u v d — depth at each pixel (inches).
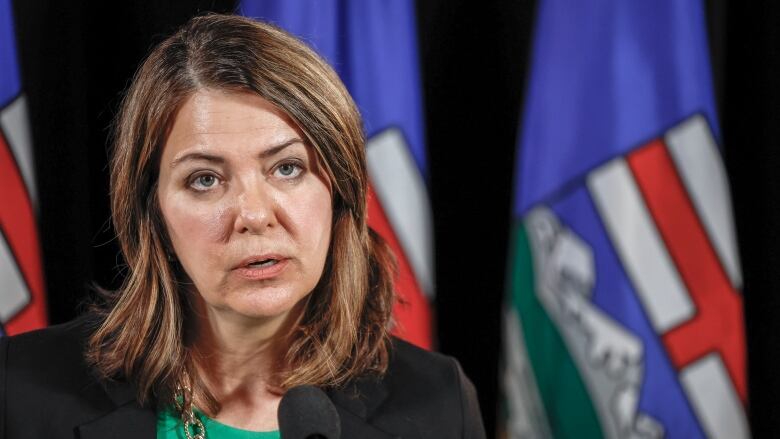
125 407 139.2
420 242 249.9
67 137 249.8
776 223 297.9
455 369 156.9
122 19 260.1
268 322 138.2
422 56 283.9
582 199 253.3
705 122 251.9
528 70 260.8
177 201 128.6
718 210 253.4
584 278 254.2
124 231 139.1
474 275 290.8
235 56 127.4
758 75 295.6
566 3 253.0
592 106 252.8
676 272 253.4
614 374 254.7
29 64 240.2
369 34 248.1
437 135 286.8
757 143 297.4
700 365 254.4
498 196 289.1
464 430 150.6
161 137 130.0
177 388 139.7
